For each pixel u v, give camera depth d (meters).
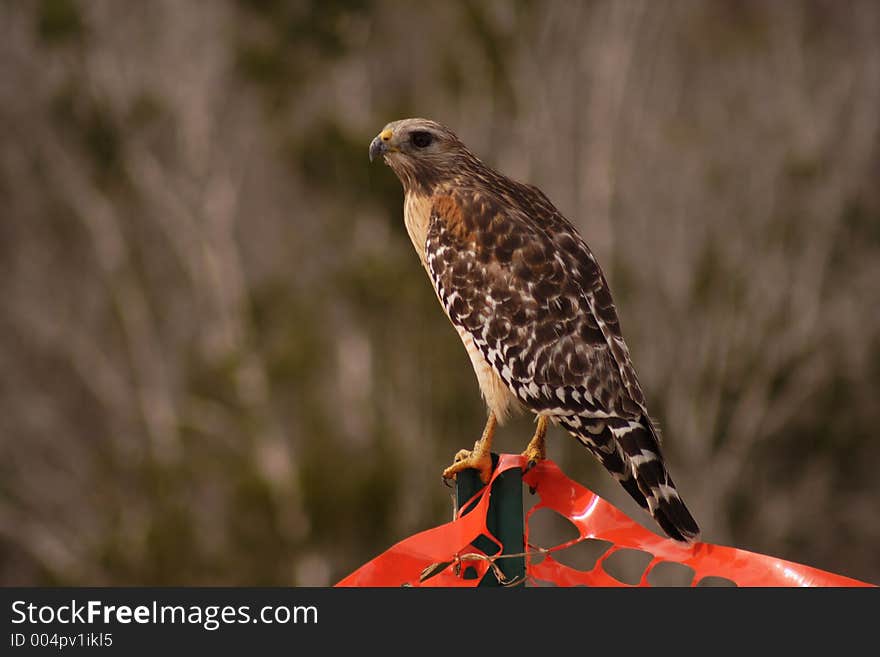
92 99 18.14
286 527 13.92
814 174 21.61
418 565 3.39
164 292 20.08
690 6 22.67
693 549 3.57
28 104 19.66
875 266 22.27
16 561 20.59
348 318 16.84
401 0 18.59
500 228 4.79
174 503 14.98
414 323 15.31
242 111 19.45
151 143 19.23
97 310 20.78
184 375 18.39
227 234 18.64
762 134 22.30
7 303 20.81
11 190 20.30
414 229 5.26
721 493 20.17
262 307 17.47
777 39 23.09
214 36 19.28
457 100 18.97
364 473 13.61
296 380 16.17
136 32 19.11
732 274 20.52
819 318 21.44
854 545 21.34
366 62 19.03
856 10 23.95
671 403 19.77
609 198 19.80
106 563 14.87
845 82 23.11
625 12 20.53
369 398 15.45
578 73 20.30
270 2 16.70
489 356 4.69
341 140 15.65
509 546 3.61
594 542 17.41
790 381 20.72
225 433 16.91
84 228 20.67
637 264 20.38
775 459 21.00
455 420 15.12
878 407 21.28
